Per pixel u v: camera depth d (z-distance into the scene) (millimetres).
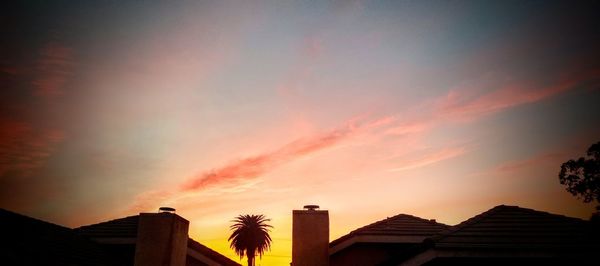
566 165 27188
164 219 9531
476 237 8375
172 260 9422
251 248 52031
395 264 8336
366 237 13102
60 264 8617
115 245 13109
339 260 13055
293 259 10578
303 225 10977
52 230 11086
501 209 9531
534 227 8578
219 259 13234
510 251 7883
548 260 7902
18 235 8992
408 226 13695
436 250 8211
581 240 7961
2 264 7082
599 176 25156
